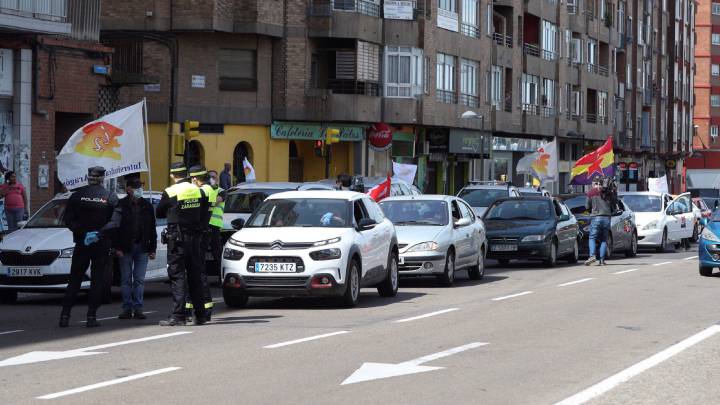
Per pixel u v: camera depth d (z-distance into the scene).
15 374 11.84
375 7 53.62
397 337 15.16
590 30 83.31
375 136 52.97
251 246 19.08
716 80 142.62
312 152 52.91
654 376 12.00
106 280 20.62
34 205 31.91
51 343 14.58
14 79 31.30
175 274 16.78
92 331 16.09
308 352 13.63
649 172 104.56
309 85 50.00
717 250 26.77
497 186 38.06
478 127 63.12
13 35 30.95
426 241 24.02
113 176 21.83
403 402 10.37
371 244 20.50
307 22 49.56
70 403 10.13
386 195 30.73
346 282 19.12
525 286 24.59
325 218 19.92
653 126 103.62
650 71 101.62
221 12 46.03
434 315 18.16
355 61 51.44
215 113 47.03
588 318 17.72
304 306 19.91
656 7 104.06
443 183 62.22
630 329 16.28
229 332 15.77
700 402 10.51
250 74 48.09
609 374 12.12
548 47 75.38
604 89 87.19
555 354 13.62
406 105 53.69
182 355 13.34
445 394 10.80
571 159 82.75
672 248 46.09
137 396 10.52
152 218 18.12
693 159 137.75
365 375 11.88
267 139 48.94
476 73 63.59
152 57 45.56
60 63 32.72
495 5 67.50
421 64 55.41
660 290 23.20
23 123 31.44
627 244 37.59
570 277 27.36
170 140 40.09
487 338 15.11
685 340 15.02
